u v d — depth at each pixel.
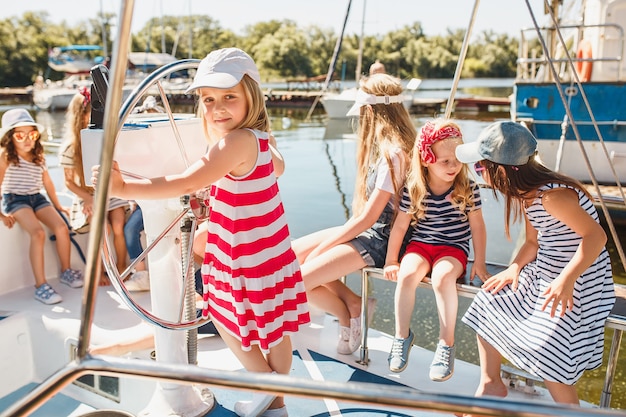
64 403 2.19
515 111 7.30
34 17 52.19
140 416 1.79
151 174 1.59
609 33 6.99
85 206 2.94
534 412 0.90
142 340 2.17
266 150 1.54
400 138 2.19
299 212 6.85
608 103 6.80
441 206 2.06
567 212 1.62
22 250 2.80
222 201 1.54
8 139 2.80
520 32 7.51
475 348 3.42
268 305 1.56
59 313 2.50
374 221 2.12
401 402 0.94
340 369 2.10
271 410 1.76
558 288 1.58
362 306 2.11
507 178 1.70
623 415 0.89
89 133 1.48
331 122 16.81
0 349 2.38
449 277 1.90
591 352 1.64
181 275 1.77
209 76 1.45
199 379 1.01
